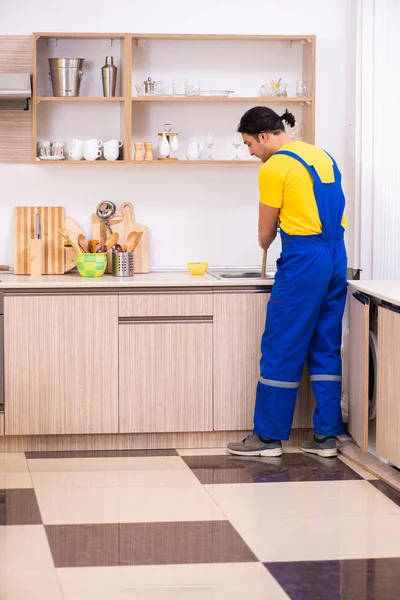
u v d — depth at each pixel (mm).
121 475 4695
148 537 3736
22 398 5125
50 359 5121
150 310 5148
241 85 5730
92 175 5695
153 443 5281
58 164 5613
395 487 4422
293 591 3174
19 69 5574
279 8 5711
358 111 5684
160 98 5445
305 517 3990
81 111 5656
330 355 5094
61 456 5102
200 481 4582
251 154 5098
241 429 5273
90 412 5168
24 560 3473
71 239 5613
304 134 5723
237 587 3211
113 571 3359
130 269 5473
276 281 4984
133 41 5609
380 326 4586
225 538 3721
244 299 5191
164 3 5641
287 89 5754
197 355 5203
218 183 5773
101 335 5129
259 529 3836
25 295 5074
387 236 5738
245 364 5227
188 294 5164
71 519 3969
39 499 4262
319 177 4828
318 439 5141
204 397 5227
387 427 4492
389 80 5648
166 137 5562
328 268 4887
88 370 5145
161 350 5176
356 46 5648
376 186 5699
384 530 3824
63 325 5105
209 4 5676
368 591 3176
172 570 3367
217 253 5816
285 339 4953
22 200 5656
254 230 5820
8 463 4938
